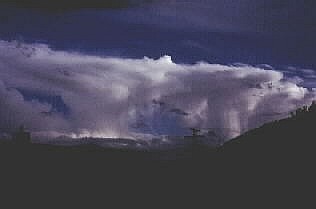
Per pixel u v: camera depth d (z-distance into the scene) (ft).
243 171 641.40
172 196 584.40
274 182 527.40
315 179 499.92
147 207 542.57
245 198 488.85
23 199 634.43
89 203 628.28
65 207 595.06
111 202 597.52
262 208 440.86
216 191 555.69
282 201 440.04
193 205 517.14
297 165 578.66
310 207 407.64
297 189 467.11
